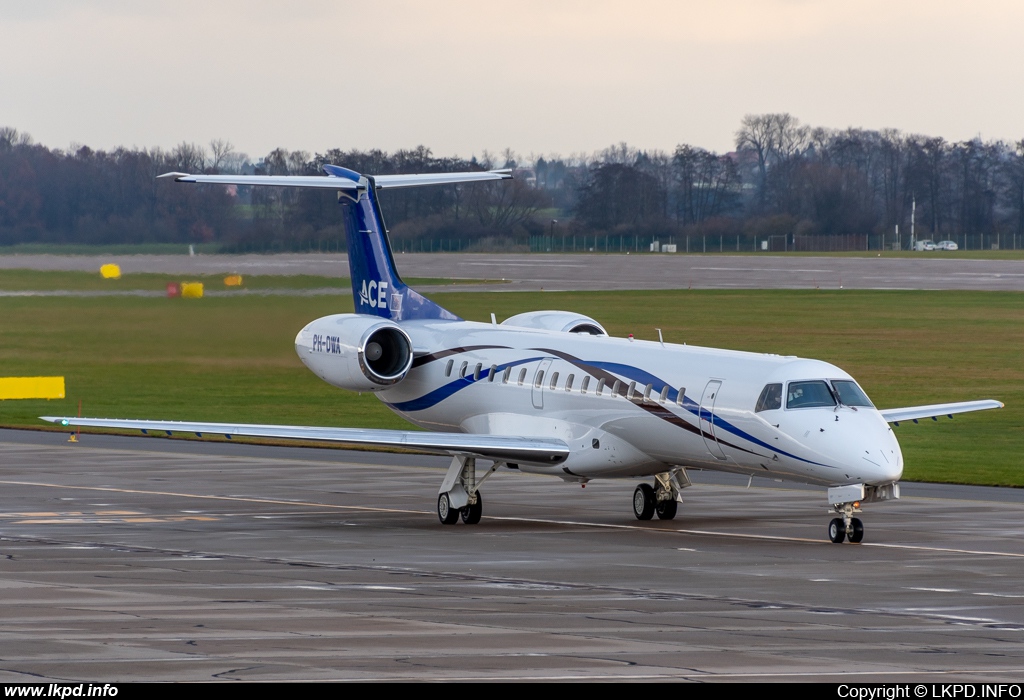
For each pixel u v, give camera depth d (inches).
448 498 4040.4
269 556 3378.4
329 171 5049.2
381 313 5004.9
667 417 3823.8
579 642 2290.8
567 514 4318.4
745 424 3651.6
